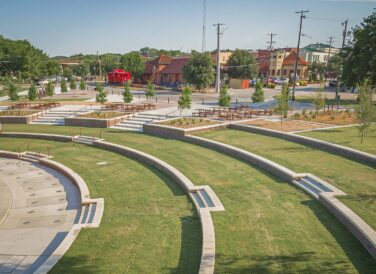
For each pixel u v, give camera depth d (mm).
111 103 41812
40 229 12000
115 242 10086
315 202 11570
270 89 64125
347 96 48156
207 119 27172
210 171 15711
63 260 9133
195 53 60188
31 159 21031
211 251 8641
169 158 18234
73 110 36094
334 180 12766
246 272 7824
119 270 8555
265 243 9086
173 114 31125
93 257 9242
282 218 10547
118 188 15102
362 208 10195
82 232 10836
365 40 37719
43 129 28688
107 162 19297
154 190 14555
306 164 14945
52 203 14562
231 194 12781
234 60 76062
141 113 32281
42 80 93625
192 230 10703
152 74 84125
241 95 52500
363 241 8734
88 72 130875
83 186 15484
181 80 76438
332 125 22500
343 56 41531
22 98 50125
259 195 12516
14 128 29375
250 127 22891
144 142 22500
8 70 97438
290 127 22297
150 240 10133
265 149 17875
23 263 9578
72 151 22109
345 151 15922
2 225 12516
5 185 16922
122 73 83812
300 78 93875
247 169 15688
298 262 8133
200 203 12680
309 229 9742
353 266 7875
